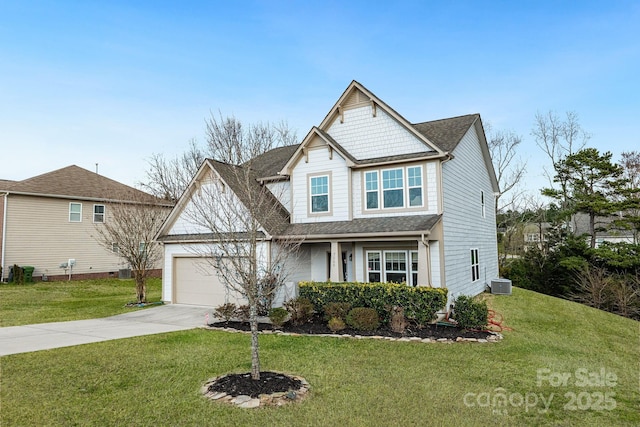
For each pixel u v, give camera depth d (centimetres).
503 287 1833
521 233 3447
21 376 692
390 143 1450
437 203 1326
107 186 2659
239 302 1473
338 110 1565
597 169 2503
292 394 596
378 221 1377
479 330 1076
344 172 1483
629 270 2170
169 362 777
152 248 1703
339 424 508
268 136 2269
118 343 932
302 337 1004
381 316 1146
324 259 1565
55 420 520
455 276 1434
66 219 2395
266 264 1329
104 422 515
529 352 881
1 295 1775
